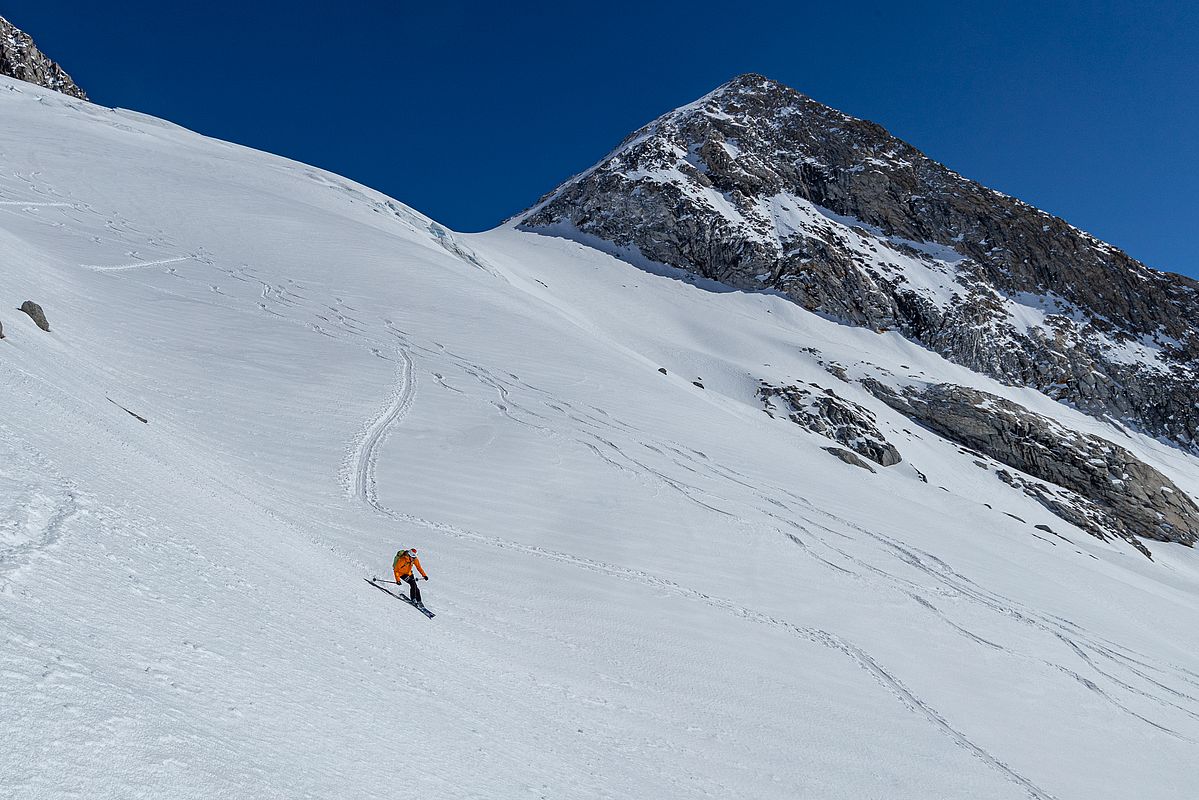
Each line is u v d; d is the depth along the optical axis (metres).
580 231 119.81
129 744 3.70
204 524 9.51
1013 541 41.41
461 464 26.66
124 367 25.12
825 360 80.06
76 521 6.53
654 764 11.42
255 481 18.73
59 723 3.50
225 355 30.59
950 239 121.69
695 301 101.12
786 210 119.06
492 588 18.00
